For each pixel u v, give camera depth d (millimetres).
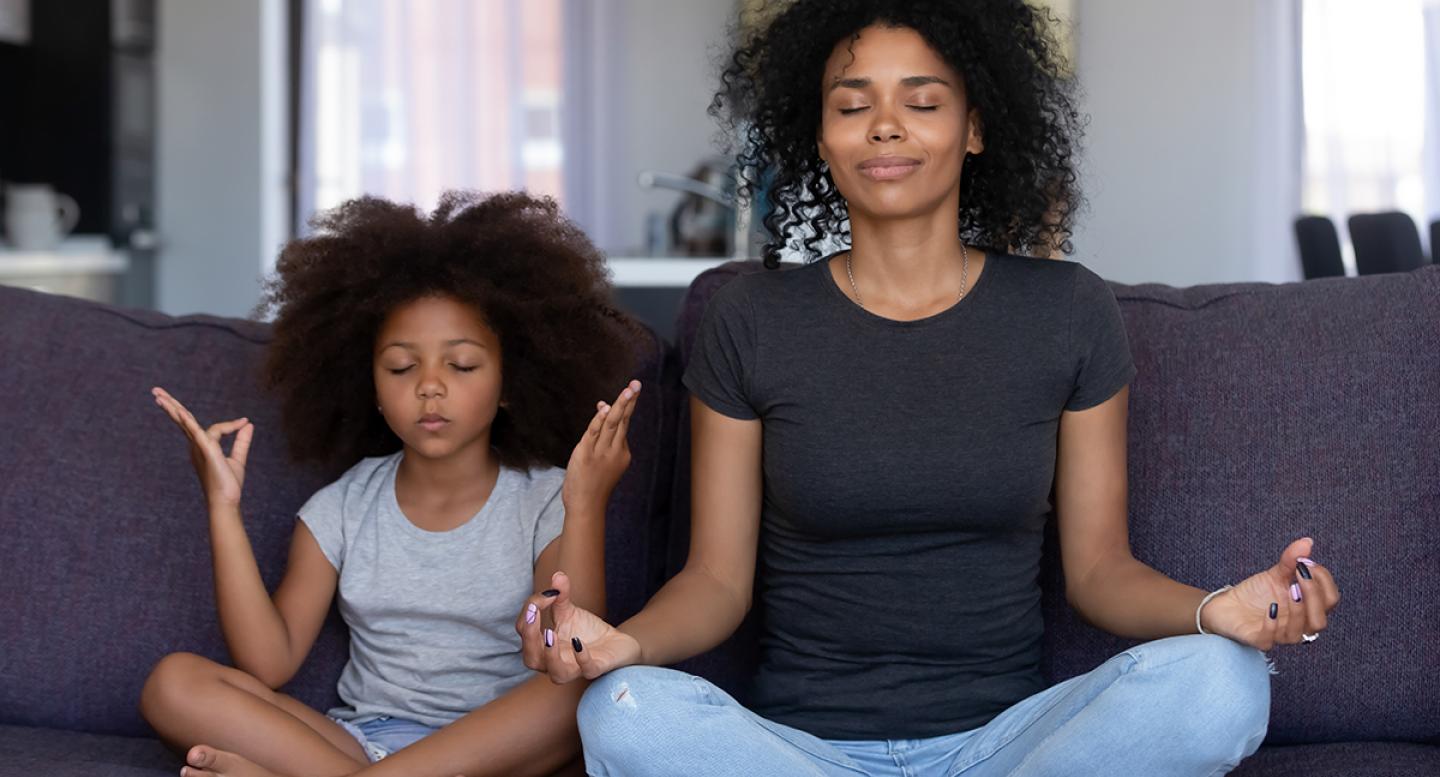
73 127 5543
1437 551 1553
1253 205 5672
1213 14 5645
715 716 1264
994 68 1533
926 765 1409
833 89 1508
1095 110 5707
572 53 6633
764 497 1559
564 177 6664
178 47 5855
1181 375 1641
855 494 1451
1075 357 1479
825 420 1467
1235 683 1215
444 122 6578
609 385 1723
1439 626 1544
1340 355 1609
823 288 1527
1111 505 1498
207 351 1800
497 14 6582
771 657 1521
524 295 1649
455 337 1598
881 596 1466
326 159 6473
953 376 1466
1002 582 1473
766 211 1779
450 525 1634
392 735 1567
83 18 5512
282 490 1728
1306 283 1691
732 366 1519
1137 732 1226
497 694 1592
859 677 1461
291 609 1601
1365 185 6117
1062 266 1538
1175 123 5680
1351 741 1560
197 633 1670
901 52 1479
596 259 1776
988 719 1442
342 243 1646
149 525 1696
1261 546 1570
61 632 1665
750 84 1713
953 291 1523
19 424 1740
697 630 1422
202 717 1437
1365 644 1546
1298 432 1593
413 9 6543
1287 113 5781
